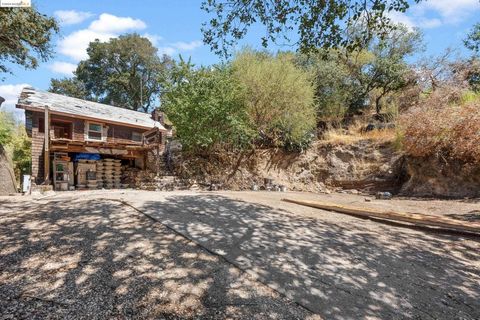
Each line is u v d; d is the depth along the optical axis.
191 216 4.96
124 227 4.14
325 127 16.83
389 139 12.76
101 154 13.96
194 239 3.81
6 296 2.31
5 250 3.17
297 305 2.48
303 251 3.72
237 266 3.12
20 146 18.72
